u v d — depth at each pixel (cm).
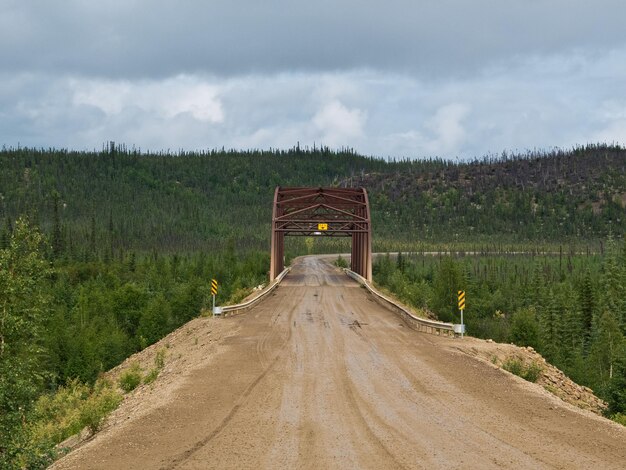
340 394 3142
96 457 2130
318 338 5397
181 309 13500
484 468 1939
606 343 12206
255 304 8488
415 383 3466
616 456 2094
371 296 9881
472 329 13862
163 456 2119
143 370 5775
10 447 3080
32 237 4166
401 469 1928
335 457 2062
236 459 2055
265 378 3597
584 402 4875
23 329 3988
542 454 2105
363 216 13412
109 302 14475
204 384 3466
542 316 14862
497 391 3291
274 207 12619
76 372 10406
